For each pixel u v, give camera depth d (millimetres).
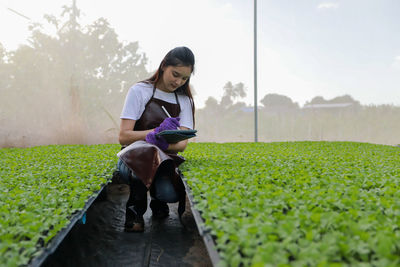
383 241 1519
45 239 1844
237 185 2867
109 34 13055
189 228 3785
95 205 4777
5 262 1584
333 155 6074
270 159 5090
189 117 3912
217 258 1580
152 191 3439
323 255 1466
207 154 5844
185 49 3260
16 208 2465
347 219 1959
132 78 13844
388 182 3100
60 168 4270
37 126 11383
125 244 3271
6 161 5137
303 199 2469
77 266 2797
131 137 3424
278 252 1503
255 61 13281
